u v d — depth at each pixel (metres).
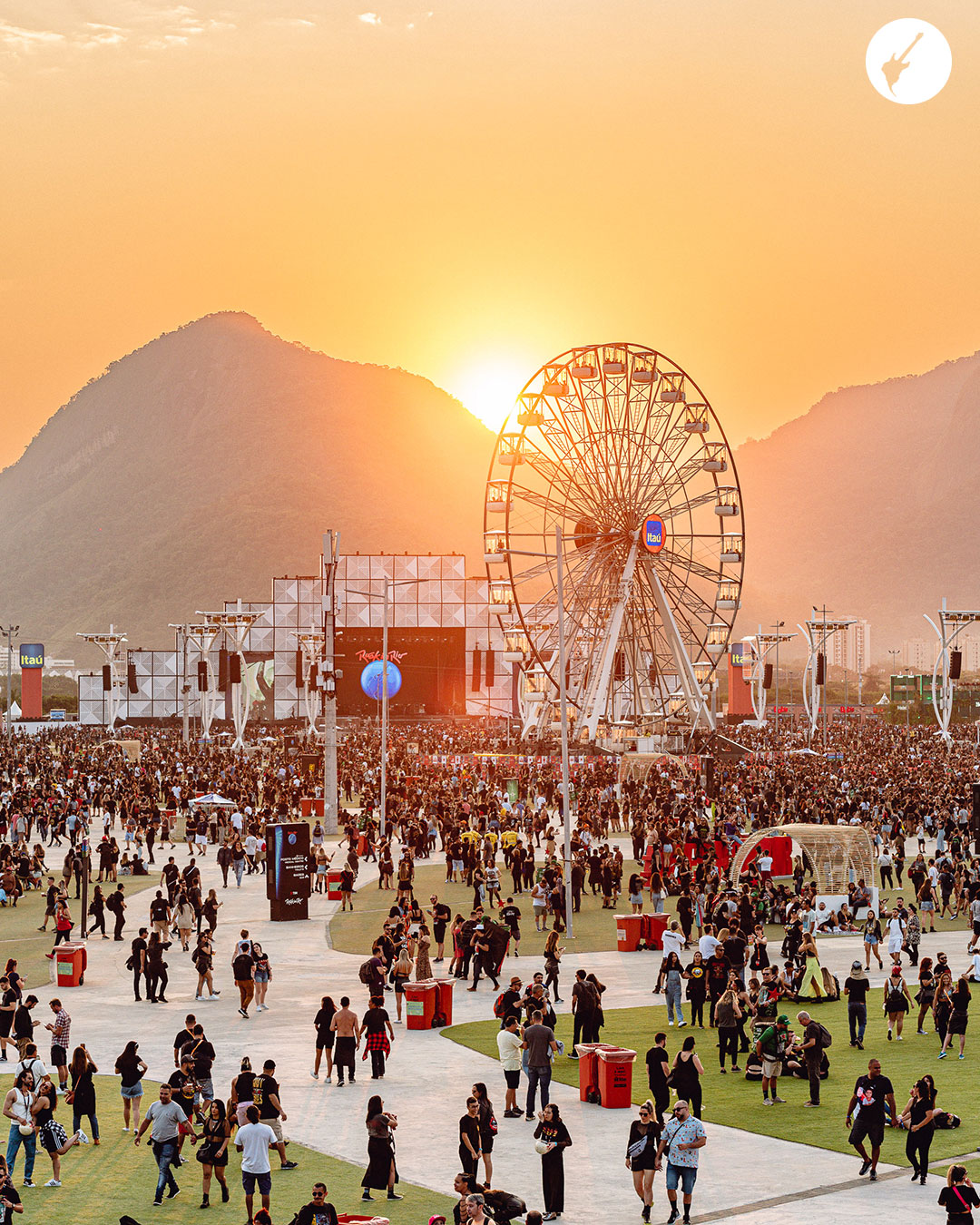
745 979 33.91
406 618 180.62
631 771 86.31
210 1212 18.95
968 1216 16.06
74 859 50.56
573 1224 18.22
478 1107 19.39
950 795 67.56
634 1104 24.44
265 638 185.25
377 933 44.47
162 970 34.22
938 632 134.25
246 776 83.81
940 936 43.38
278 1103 20.69
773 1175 20.05
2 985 28.91
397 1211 18.70
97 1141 22.41
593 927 45.47
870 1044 28.69
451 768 92.69
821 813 58.44
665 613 95.31
